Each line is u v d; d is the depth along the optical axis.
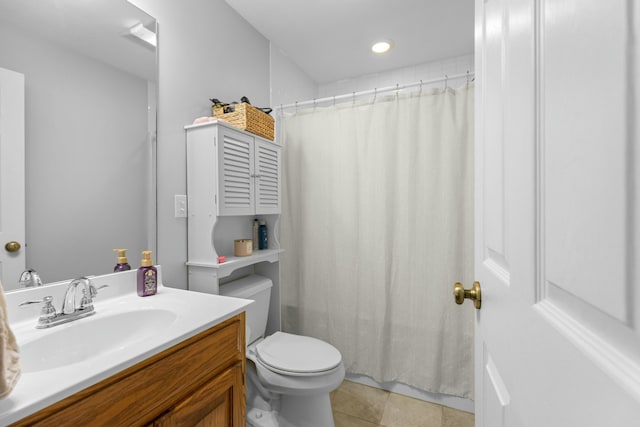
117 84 1.18
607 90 0.25
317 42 2.13
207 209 1.42
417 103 1.76
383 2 1.72
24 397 0.55
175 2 1.43
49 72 0.99
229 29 1.77
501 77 0.55
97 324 0.94
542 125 0.38
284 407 1.44
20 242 0.93
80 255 1.07
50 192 0.99
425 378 1.76
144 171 1.28
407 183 1.79
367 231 1.89
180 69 1.45
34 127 0.96
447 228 1.70
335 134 1.96
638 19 0.22
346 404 1.76
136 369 0.70
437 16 1.85
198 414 0.84
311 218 2.03
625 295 0.24
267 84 2.10
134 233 1.24
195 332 0.85
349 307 1.95
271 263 1.95
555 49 0.34
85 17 1.09
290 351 1.48
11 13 0.91
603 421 0.26
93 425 0.62
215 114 1.60
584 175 0.28
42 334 0.83
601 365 0.26
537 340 0.39
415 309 1.79
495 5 0.59
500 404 0.55
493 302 0.61
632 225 0.23
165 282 1.37
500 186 0.56
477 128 0.76
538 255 0.39
